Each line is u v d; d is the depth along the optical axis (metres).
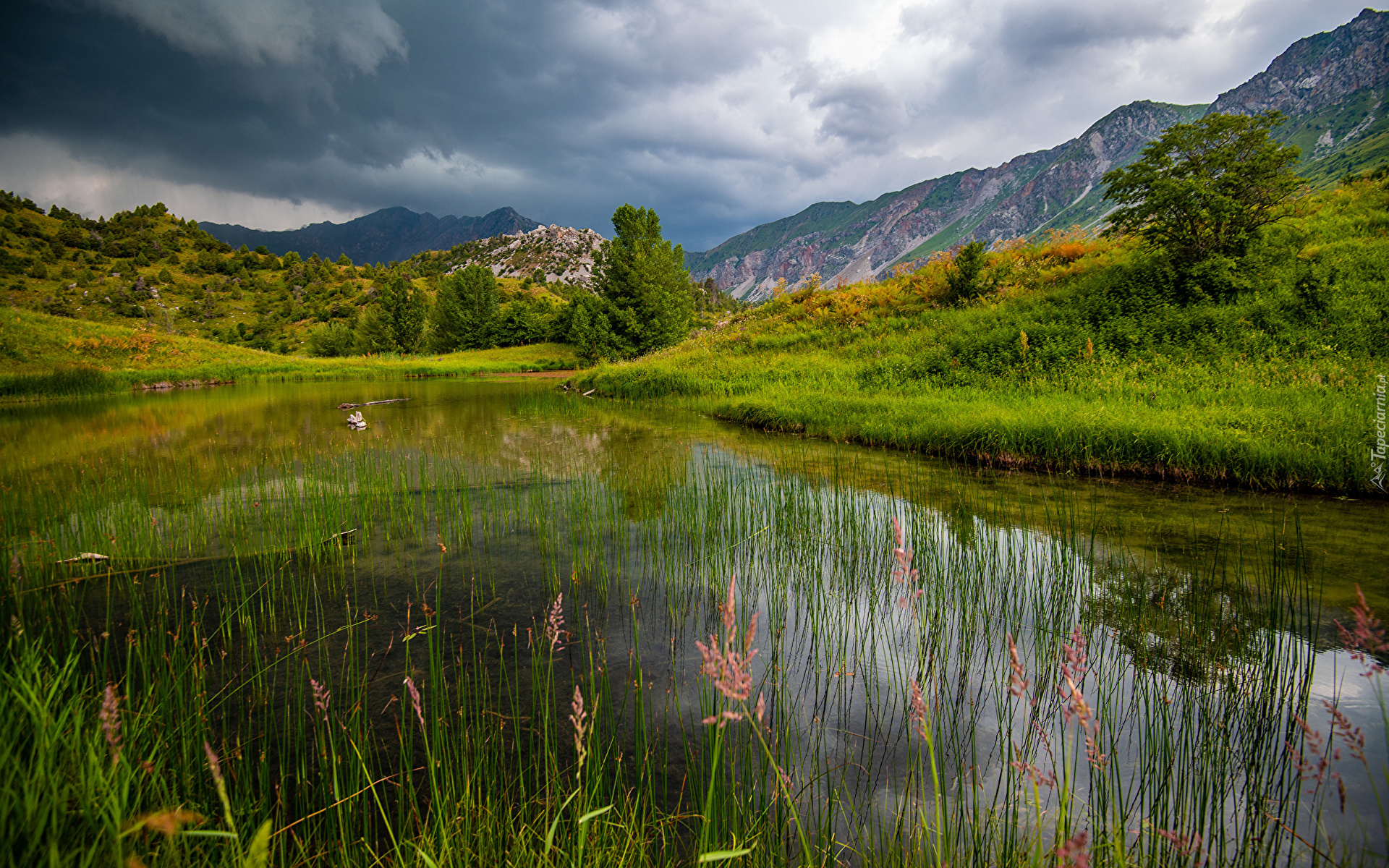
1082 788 2.59
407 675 3.59
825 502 7.07
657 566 5.39
